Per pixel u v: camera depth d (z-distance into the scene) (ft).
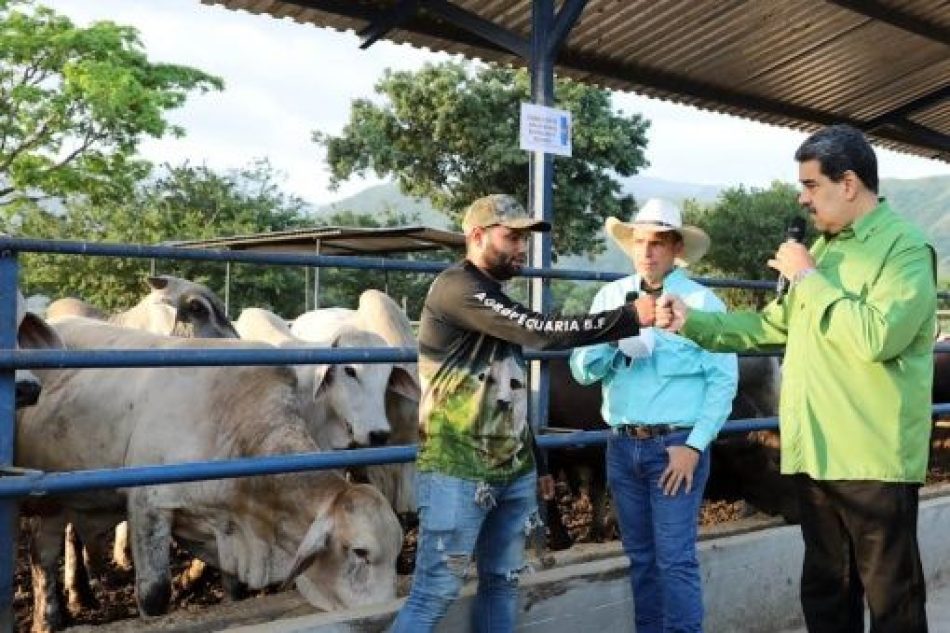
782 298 11.62
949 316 49.85
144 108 59.88
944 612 17.43
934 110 40.32
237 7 24.73
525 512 11.76
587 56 31.07
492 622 12.05
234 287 83.41
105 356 11.56
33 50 60.23
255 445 16.51
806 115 38.22
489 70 93.25
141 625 12.88
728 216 112.16
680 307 10.55
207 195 93.81
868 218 10.55
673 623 12.55
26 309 16.10
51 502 18.17
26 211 80.02
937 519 19.22
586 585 14.56
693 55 31.89
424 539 11.17
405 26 26.94
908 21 31.58
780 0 29.12
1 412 11.30
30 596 20.06
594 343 10.61
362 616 12.67
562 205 90.43
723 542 16.20
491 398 11.00
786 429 11.44
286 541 16.17
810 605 11.50
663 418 12.73
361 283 88.69
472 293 10.68
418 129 94.89
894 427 10.54
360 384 21.71
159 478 11.71
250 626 12.34
